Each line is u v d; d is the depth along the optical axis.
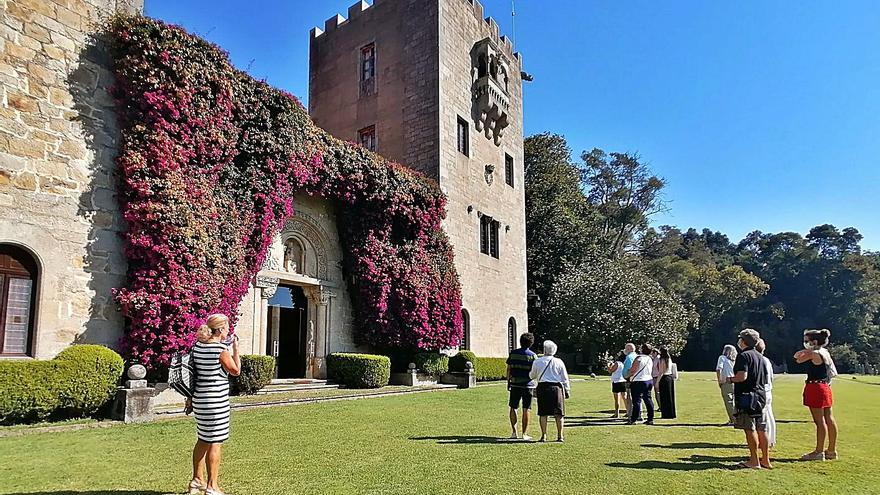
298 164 15.23
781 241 69.69
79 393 9.38
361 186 17.86
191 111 12.23
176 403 11.52
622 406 14.03
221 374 5.40
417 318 19.09
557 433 9.24
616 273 33.53
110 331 10.94
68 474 5.97
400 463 6.85
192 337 11.58
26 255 10.15
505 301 26.41
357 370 16.23
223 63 13.07
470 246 23.92
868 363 55.09
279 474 6.21
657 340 31.27
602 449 8.10
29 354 9.94
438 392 16.25
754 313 56.09
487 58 25.77
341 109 25.70
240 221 13.33
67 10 11.09
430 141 22.50
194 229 11.88
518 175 29.08
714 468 7.02
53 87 10.68
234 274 12.87
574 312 31.72
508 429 9.79
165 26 12.03
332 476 6.17
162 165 11.58
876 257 69.25
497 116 26.36
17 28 10.28
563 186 39.22
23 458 6.67
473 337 23.52
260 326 15.30
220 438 5.27
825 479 6.52
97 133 11.22
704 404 14.95
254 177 13.81
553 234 37.22
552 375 8.80
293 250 17.02
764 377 7.34
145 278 11.12
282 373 17.27
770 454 8.01
